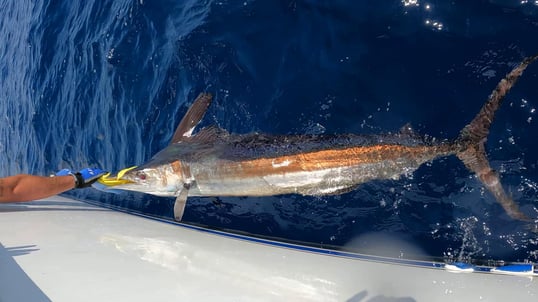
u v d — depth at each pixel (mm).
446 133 1895
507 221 1815
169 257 1641
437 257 1798
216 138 1987
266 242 1898
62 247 1664
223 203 2195
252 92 2184
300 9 2188
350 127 2010
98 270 1495
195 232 1985
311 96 2084
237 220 2164
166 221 2184
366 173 1797
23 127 3143
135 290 1394
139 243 1757
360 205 2004
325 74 2082
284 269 1577
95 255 1610
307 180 1819
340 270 1580
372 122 1985
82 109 2748
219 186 1919
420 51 1965
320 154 1787
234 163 1863
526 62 1665
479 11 1901
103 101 2627
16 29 3502
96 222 2004
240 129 2170
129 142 2459
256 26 2250
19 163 3125
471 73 1894
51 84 3000
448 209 1894
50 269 1487
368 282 1502
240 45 2252
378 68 2008
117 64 2572
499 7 1877
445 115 1904
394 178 1828
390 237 1944
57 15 3156
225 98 2219
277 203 2117
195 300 1362
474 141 1771
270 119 2123
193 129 2104
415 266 1658
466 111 1885
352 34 2066
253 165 1841
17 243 1676
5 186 1744
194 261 1620
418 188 1934
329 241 2012
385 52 2008
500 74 1860
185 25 2395
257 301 1375
